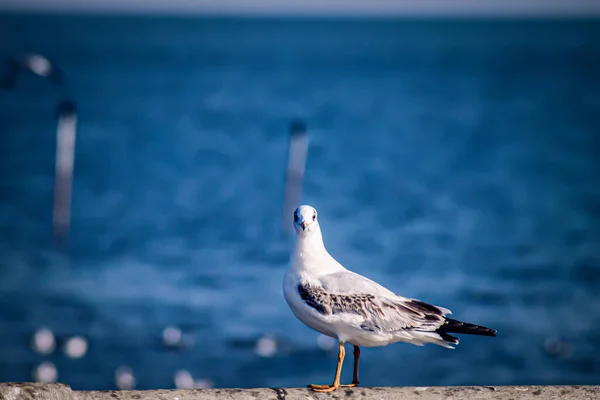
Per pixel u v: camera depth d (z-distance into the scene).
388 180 49.47
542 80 115.75
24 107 86.44
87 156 58.88
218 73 134.12
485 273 28.38
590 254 31.22
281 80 122.69
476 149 62.50
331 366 19.09
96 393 6.77
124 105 91.56
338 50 198.62
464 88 107.94
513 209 41.06
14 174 50.25
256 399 6.82
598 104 88.81
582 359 19.95
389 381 18.36
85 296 25.22
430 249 32.22
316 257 7.96
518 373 19.16
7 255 31.23
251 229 37.16
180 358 19.84
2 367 19.42
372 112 85.81
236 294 25.45
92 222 38.06
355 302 7.58
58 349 20.16
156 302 24.47
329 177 50.47
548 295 25.52
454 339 7.48
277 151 63.03
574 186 47.19
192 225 37.91
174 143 66.62
